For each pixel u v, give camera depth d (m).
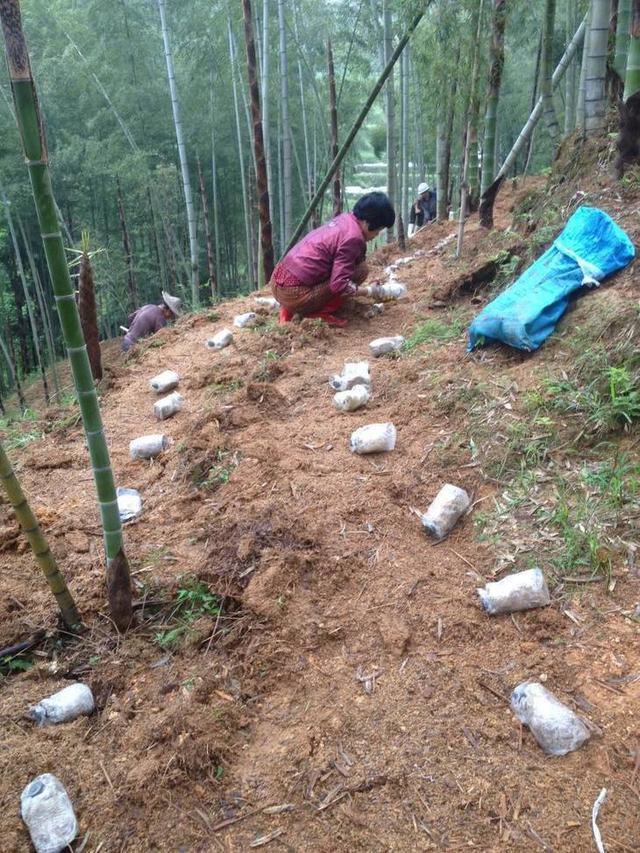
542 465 2.79
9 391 11.77
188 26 11.14
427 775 1.75
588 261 3.48
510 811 1.64
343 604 2.33
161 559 2.69
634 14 3.89
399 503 2.79
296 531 2.60
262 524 2.66
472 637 2.15
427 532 2.62
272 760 1.85
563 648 2.06
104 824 1.73
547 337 3.39
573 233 3.62
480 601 2.26
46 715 2.02
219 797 1.77
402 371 3.84
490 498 2.72
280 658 2.15
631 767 1.70
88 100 11.80
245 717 1.98
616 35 4.81
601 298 3.35
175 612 2.42
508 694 1.94
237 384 4.22
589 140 4.84
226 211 14.13
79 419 4.26
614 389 2.82
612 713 1.83
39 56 11.61
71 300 1.92
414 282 5.80
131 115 12.01
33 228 12.37
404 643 2.14
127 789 1.79
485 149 6.30
